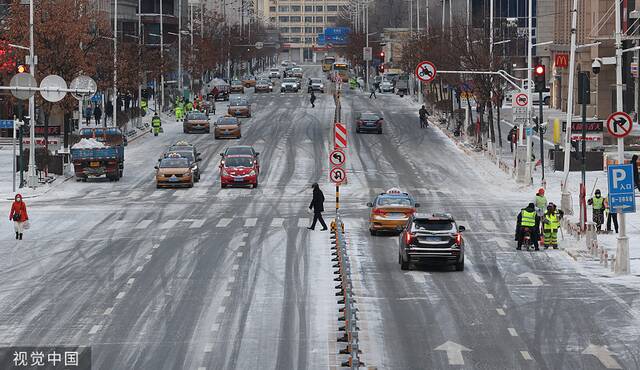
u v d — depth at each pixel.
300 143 161.25
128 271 70.31
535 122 164.62
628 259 70.56
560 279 68.62
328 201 108.62
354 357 44.28
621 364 47.47
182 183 118.62
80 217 96.81
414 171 133.25
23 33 142.25
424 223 71.25
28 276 68.75
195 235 86.44
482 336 52.84
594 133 131.00
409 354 49.16
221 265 72.62
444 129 181.62
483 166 137.00
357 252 79.06
